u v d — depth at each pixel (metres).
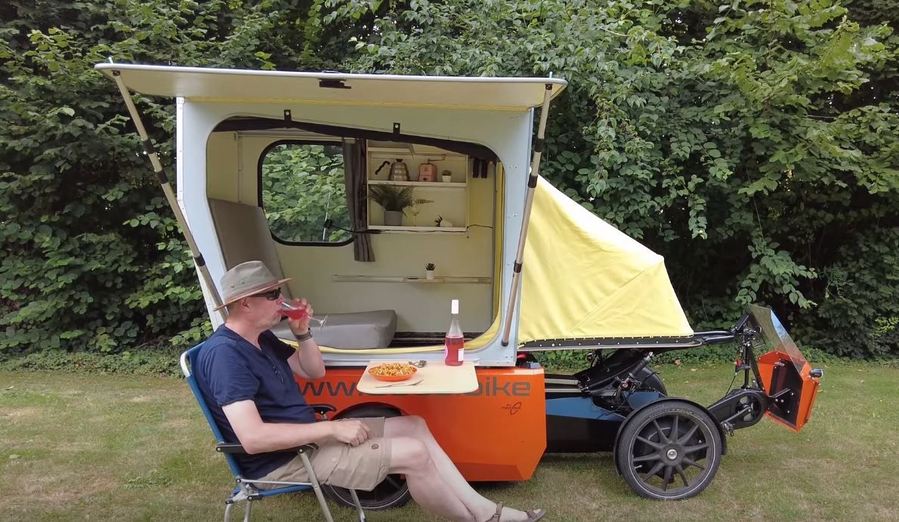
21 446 3.70
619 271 3.02
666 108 5.60
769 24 5.49
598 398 3.25
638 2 5.67
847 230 6.63
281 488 2.27
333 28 7.12
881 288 6.29
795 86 5.50
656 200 5.41
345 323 3.38
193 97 2.64
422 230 4.32
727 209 6.04
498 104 2.63
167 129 5.42
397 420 2.58
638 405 3.29
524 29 5.33
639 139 5.03
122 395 4.76
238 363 2.19
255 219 3.82
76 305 5.80
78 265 5.73
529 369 2.86
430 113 2.71
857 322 6.30
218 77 2.29
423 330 4.41
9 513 2.89
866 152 6.02
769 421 4.23
